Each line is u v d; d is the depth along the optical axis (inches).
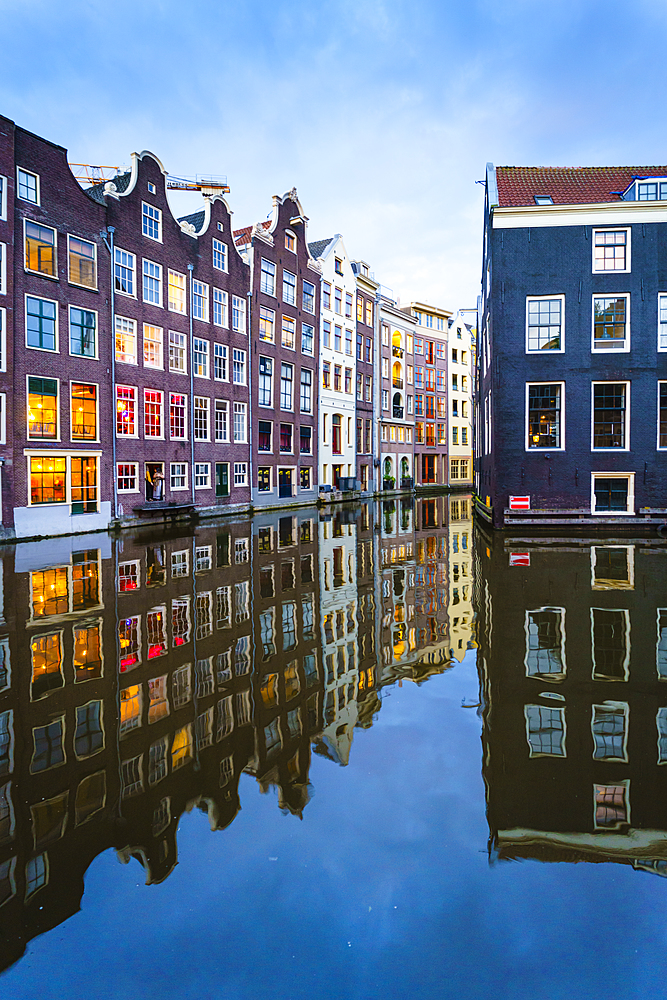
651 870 116.8
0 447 677.3
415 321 1999.3
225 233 1096.2
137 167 886.4
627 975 93.3
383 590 372.8
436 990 90.4
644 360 795.4
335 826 131.0
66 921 104.8
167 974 93.9
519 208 802.2
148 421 912.3
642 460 797.2
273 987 91.2
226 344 1103.0
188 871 117.0
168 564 480.1
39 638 266.4
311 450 1416.1
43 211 729.6
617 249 801.6
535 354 806.5
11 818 132.6
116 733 174.1
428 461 2139.5
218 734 173.6
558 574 421.4
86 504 784.3
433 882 114.2
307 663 235.3
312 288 1405.0
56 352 746.2
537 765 155.6
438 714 187.6
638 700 196.5
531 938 100.9
